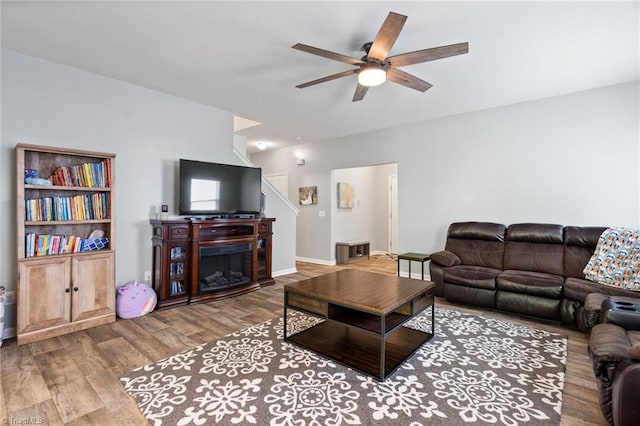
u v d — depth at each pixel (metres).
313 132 5.84
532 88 3.66
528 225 3.81
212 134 4.39
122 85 3.52
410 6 2.16
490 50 2.77
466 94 3.86
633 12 2.21
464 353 2.46
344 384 2.01
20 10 2.22
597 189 3.64
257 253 4.57
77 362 2.29
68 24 2.40
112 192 3.18
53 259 2.75
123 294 3.23
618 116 3.52
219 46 2.74
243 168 4.47
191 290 3.73
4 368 2.20
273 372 2.15
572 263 3.38
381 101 4.12
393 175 8.14
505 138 4.26
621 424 1.45
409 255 4.44
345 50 2.81
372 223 8.28
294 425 1.64
